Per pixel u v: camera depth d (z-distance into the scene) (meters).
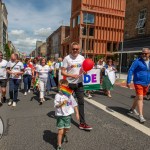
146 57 6.97
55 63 13.88
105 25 69.88
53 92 12.80
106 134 5.80
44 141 5.34
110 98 11.06
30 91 13.40
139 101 6.90
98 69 11.03
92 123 6.71
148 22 32.94
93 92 12.80
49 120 7.07
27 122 6.85
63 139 5.33
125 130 6.12
